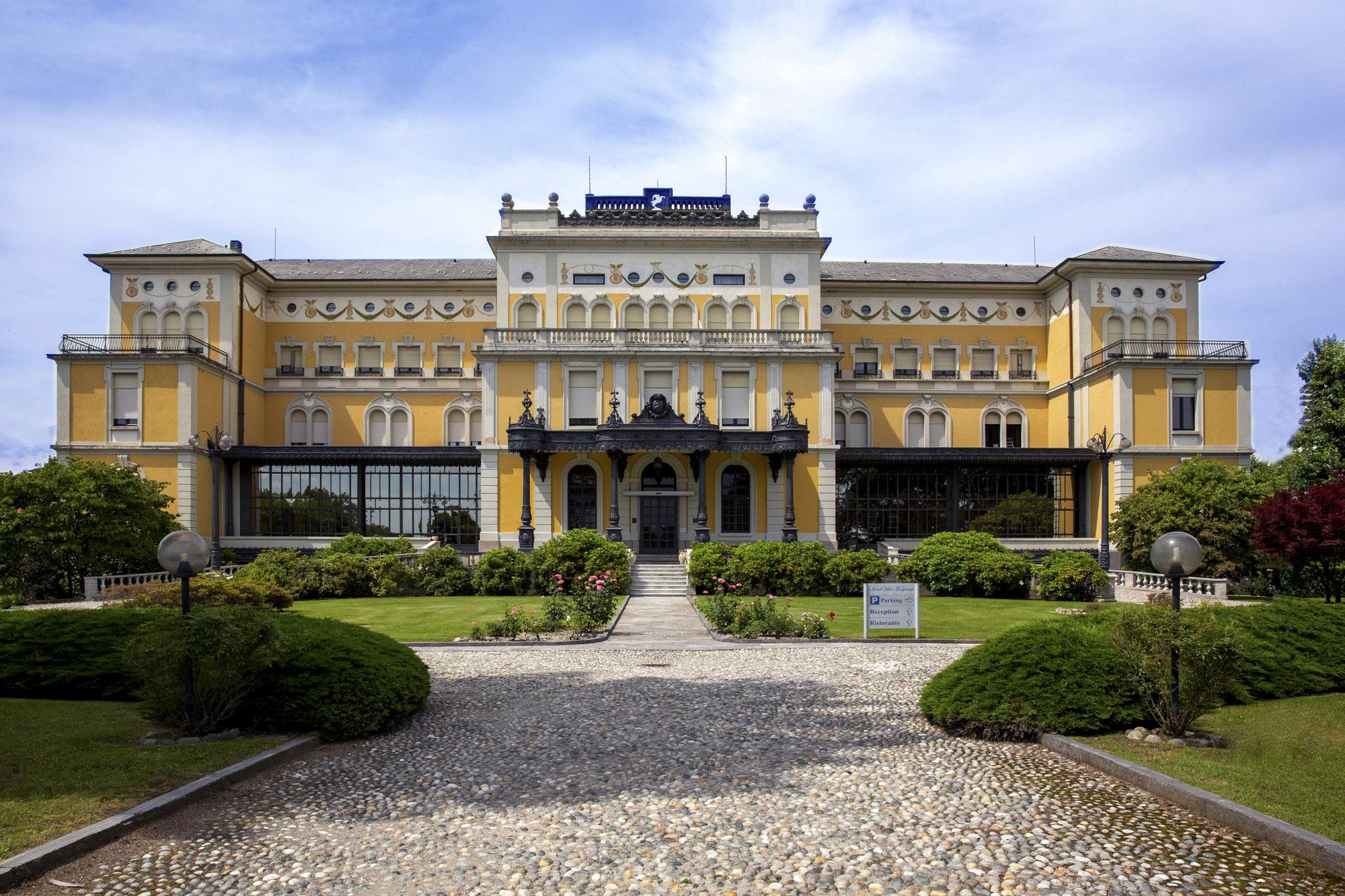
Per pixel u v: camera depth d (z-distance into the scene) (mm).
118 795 7922
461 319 46812
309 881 6438
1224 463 35656
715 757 9547
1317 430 38125
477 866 6695
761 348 39000
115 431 38594
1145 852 6871
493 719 11500
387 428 46281
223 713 10344
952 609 26156
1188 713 9953
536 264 42062
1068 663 10453
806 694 12859
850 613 24797
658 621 22844
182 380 38594
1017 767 9156
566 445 36312
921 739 10289
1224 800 7664
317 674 10742
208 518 39656
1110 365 39719
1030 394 46969
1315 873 6480
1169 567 10281
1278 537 25953
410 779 8844
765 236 42000
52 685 12141
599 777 8859
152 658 9789
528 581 30672
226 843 7133
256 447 40312
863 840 7164
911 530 41781
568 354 38625
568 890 6309
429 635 19875
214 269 42438
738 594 29469
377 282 46125
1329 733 10234
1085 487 41719
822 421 38969
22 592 29625
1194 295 43594
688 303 41938
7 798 7840
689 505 38344
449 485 41781
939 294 47406
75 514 29984
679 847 7035
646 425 35500
